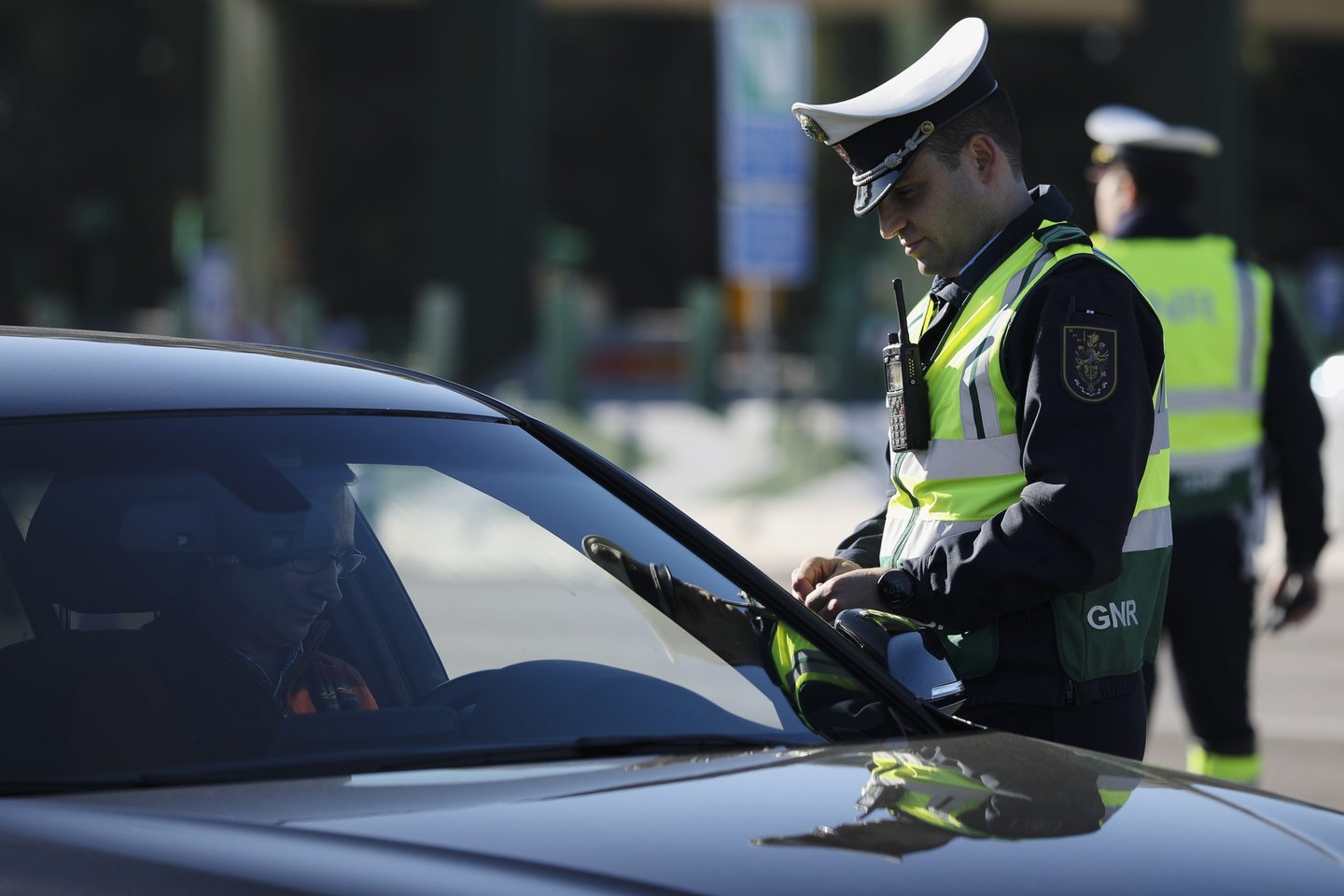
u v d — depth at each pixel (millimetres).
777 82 47844
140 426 9055
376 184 165125
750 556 49125
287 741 8305
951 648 11266
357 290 166375
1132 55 99938
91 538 8562
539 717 8766
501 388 81438
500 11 85438
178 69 166750
